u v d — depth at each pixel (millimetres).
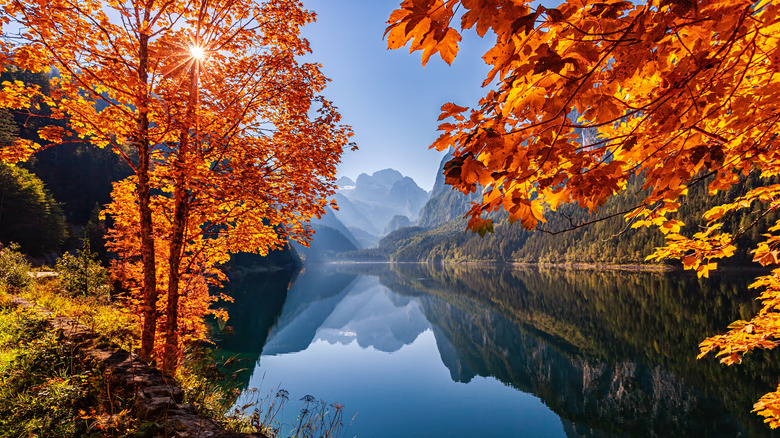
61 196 60594
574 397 15812
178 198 6363
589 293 46156
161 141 5762
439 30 986
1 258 10945
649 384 16719
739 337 3424
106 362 4590
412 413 13125
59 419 3459
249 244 7496
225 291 46062
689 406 14055
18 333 5176
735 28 1038
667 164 1515
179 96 5211
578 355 22219
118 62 5141
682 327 25734
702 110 1290
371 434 11070
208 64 6730
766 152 1559
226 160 6457
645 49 978
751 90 1468
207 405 5098
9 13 4293
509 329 31469
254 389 6805
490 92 1141
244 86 6742
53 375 4215
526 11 943
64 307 8039
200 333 8266
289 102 6660
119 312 8992
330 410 12203
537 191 1573
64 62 4957
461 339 29359
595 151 1375
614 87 1181
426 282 86562
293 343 24438
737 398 14383
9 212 37594
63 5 4852
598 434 12180
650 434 12102
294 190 5992
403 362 21000
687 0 882
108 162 72438
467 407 14164
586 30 1013
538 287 58688
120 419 3361
